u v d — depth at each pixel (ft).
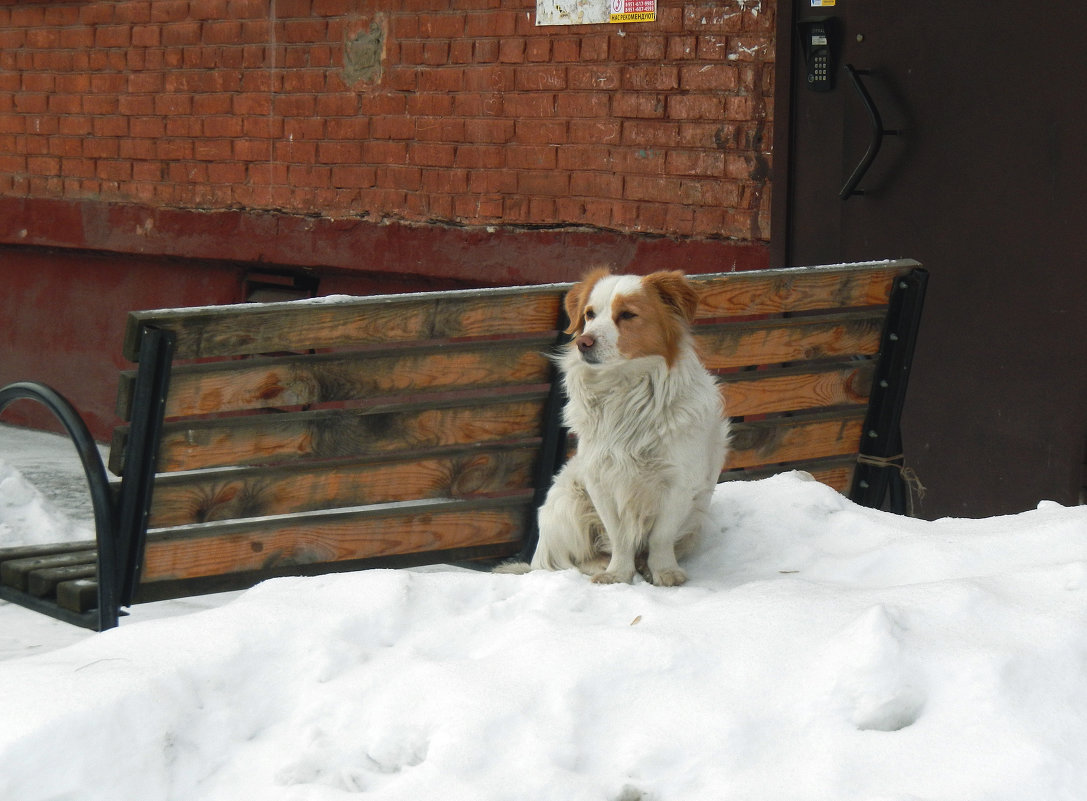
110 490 12.96
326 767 9.62
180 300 30.45
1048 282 18.81
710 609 11.18
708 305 15.76
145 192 30.42
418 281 26.78
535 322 15.37
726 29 21.81
